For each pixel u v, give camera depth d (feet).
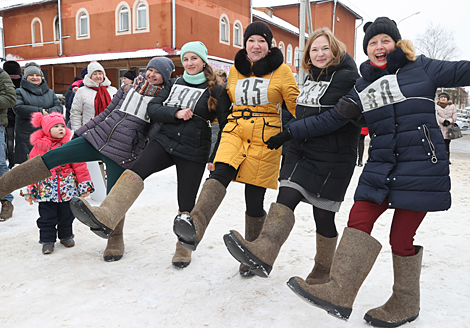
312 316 8.53
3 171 17.57
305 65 9.58
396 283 8.19
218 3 64.59
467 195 22.18
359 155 35.01
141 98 11.80
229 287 10.07
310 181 8.97
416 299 8.13
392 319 8.04
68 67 71.46
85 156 11.63
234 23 68.69
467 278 10.48
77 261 11.93
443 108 36.22
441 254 12.39
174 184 24.41
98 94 19.88
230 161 10.00
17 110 20.62
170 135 10.98
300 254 12.50
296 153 9.43
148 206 18.97
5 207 16.58
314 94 9.21
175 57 56.24
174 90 11.51
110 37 61.67
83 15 64.03
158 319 8.45
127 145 11.68
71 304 9.12
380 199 7.66
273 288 10.02
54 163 11.10
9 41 74.13
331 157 9.05
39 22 70.23
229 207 18.95
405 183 7.56
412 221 7.82
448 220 16.58
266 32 10.25
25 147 21.36
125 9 59.98
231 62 67.87
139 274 10.91
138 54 57.31
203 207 9.51
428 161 7.47
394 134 7.72
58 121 13.21
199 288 10.00
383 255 12.35
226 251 12.80
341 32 109.09
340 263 7.36
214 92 10.75
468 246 13.16
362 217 7.84
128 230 15.21
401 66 7.82
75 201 8.61
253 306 9.04
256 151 10.23
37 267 11.44
